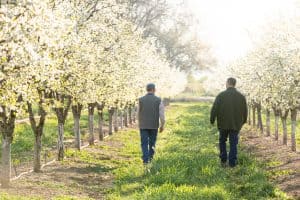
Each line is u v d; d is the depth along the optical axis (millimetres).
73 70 19531
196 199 13875
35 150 19938
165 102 97250
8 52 11023
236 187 16156
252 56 39438
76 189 16734
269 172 19516
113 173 20641
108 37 25266
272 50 26438
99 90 23609
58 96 21844
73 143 31266
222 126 20203
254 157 24281
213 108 20312
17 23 10758
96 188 17297
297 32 27625
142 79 38500
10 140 16406
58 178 18641
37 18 11297
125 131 42656
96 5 24344
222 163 20719
